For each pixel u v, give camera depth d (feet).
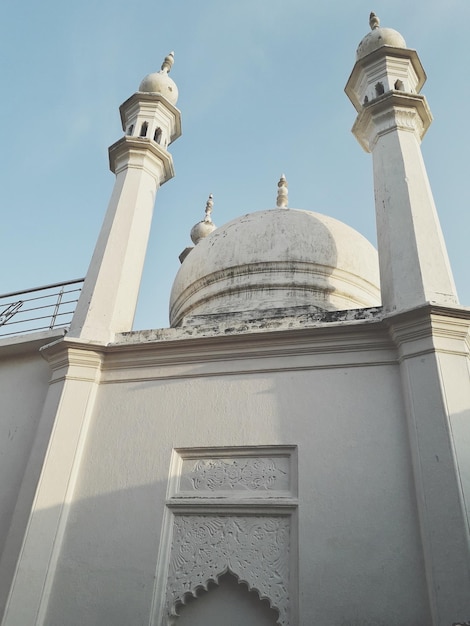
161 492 17.11
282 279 25.41
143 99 29.76
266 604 15.15
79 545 16.83
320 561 14.66
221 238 27.91
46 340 22.36
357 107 27.66
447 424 15.03
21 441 20.34
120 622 15.21
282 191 34.71
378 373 17.31
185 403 18.78
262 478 16.75
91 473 18.16
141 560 16.03
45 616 15.79
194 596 15.52
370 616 13.64
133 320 23.00
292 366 18.31
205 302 26.73
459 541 13.39
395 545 14.35
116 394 19.79
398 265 19.13
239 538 15.93
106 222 25.25
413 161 22.17
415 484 14.90
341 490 15.57
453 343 16.65
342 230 27.91
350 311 18.97
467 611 12.58
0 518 18.54
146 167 27.32
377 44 26.91
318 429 16.87
